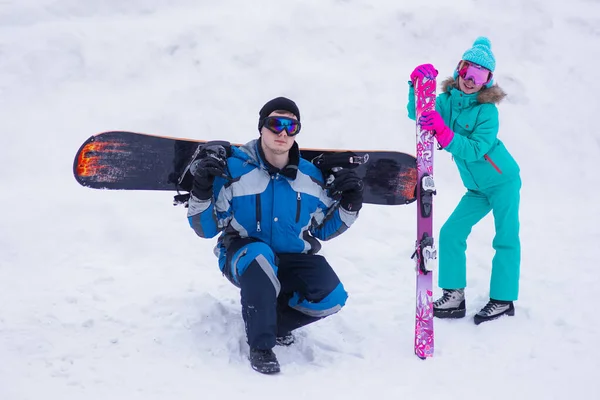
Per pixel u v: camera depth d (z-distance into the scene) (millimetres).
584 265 4766
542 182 6754
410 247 5039
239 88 6844
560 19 8617
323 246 4957
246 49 7164
